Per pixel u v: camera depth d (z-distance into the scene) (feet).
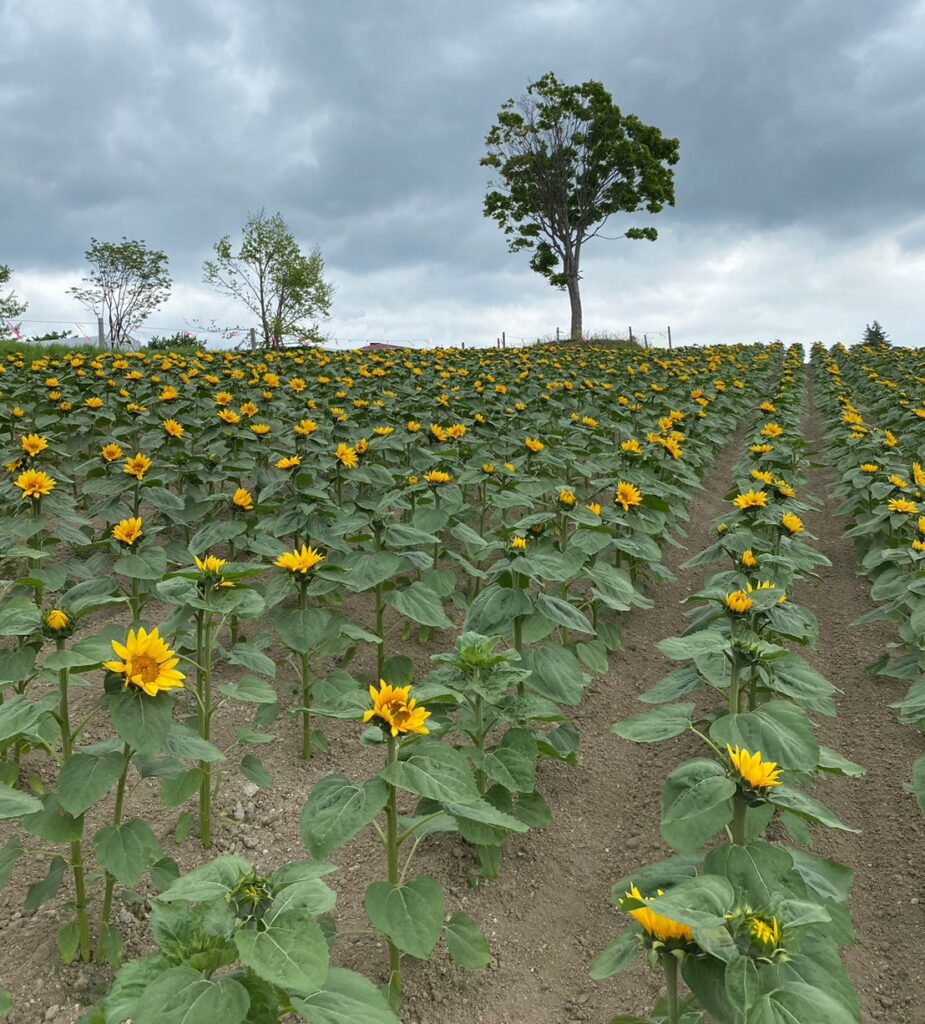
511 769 12.14
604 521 21.09
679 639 11.12
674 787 8.97
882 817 16.05
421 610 16.01
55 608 10.94
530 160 156.04
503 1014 11.30
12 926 12.03
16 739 10.96
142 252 118.42
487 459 30.60
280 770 16.79
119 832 10.37
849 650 23.98
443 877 13.75
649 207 162.40
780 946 6.34
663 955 7.07
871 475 30.63
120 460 25.94
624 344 141.18
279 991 7.00
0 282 104.78
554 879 14.20
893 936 12.98
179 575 12.34
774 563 18.70
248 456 29.27
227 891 7.14
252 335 116.47
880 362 89.61
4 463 27.76
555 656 13.82
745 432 60.23
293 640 15.28
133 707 9.52
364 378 51.98
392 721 9.12
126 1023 7.05
